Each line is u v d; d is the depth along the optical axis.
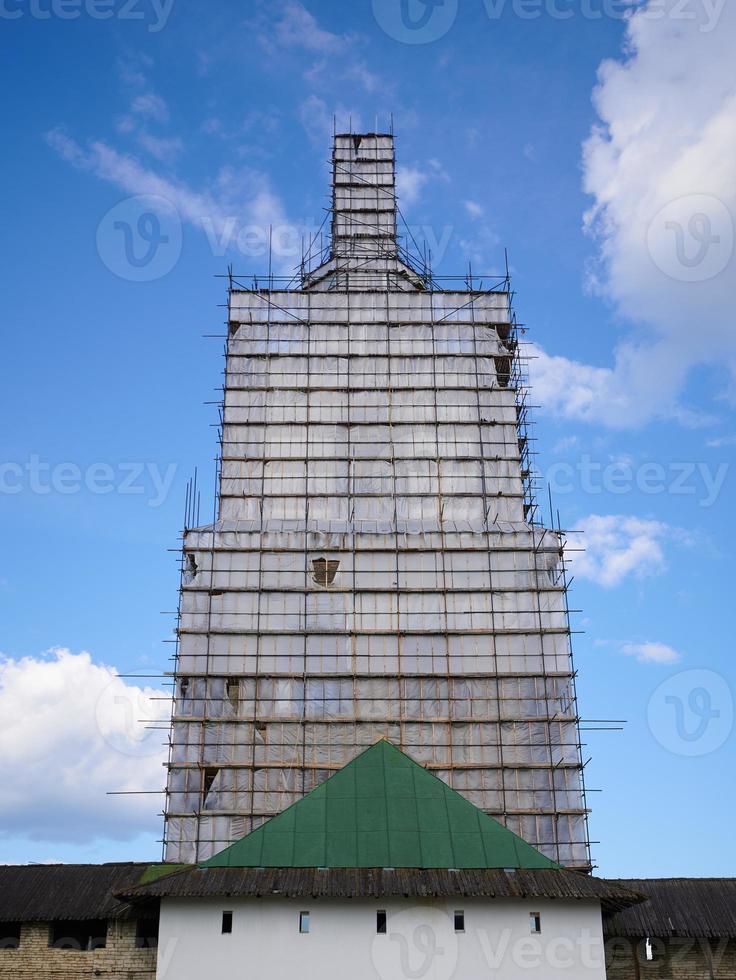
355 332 82.00
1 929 56.25
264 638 70.62
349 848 53.38
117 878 57.66
